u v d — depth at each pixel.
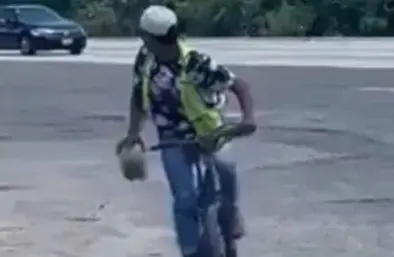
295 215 9.82
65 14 59.69
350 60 30.47
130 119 7.05
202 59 6.75
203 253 6.84
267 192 10.87
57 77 26.23
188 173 6.82
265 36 55.06
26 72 28.05
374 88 21.69
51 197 10.70
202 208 6.88
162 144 6.89
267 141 14.43
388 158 12.95
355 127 15.77
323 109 18.16
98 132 15.74
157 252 8.48
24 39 36.78
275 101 19.45
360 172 12.02
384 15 55.50
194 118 6.81
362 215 9.83
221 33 55.47
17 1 60.81
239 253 8.45
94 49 40.00
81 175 11.99
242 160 12.82
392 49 36.44
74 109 18.89
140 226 9.40
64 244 8.77
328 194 10.78
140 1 57.25
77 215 9.84
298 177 11.70
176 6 55.47
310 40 47.09
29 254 8.42
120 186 11.27
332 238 8.95
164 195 10.73
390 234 9.08
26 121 17.16
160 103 6.82
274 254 8.42
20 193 10.93
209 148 6.80
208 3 55.53
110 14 57.81
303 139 14.60
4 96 21.39
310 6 56.16
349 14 55.84
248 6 55.75
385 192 10.84
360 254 8.41
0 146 14.38
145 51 6.87
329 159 12.92
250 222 9.52
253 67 27.59
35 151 13.88
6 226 9.41
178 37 6.79
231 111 17.20
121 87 23.19
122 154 7.05
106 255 8.41
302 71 26.20
